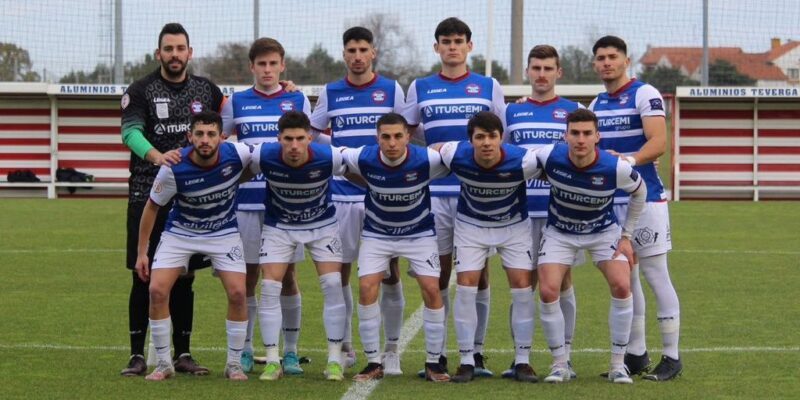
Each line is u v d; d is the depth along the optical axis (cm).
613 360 888
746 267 1703
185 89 946
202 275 1602
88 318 1215
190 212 878
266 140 977
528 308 894
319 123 1010
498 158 859
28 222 2444
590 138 830
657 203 902
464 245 895
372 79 997
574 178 849
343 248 988
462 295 891
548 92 969
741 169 3209
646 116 901
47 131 3244
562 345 889
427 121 984
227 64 3431
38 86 3116
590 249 890
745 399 812
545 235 896
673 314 895
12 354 995
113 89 3133
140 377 892
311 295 1420
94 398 810
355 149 885
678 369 895
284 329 949
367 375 888
